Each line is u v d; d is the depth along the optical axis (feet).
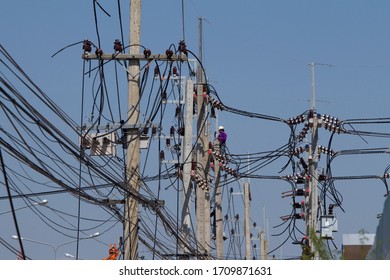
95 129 177.17
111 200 174.40
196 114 252.21
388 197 114.21
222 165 289.33
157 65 181.37
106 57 176.55
